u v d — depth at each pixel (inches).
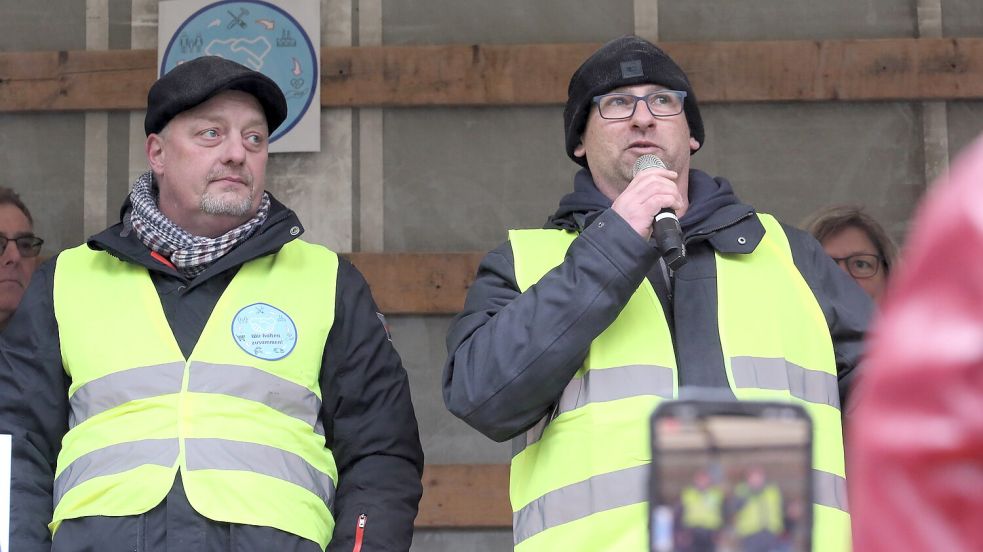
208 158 382.9
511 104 637.9
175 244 375.6
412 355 630.5
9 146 644.7
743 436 97.3
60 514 348.8
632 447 320.5
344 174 641.0
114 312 370.3
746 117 635.5
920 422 89.2
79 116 646.5
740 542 95.9
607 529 315.0
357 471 371.6
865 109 634.8
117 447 350.6
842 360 352.2
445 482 613.0
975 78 625.6
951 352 88.0
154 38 646.5
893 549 89.8
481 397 322.7
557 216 377.1
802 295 351.9
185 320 368.5
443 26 646.5
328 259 392.2
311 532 352.2
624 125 370.9
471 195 639.1
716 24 640.4
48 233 639.8
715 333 338.3
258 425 356.2
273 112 399.5
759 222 362.9
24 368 369.7
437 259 627.8
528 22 646.5
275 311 371.2
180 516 341.4
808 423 97.0
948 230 89.4
